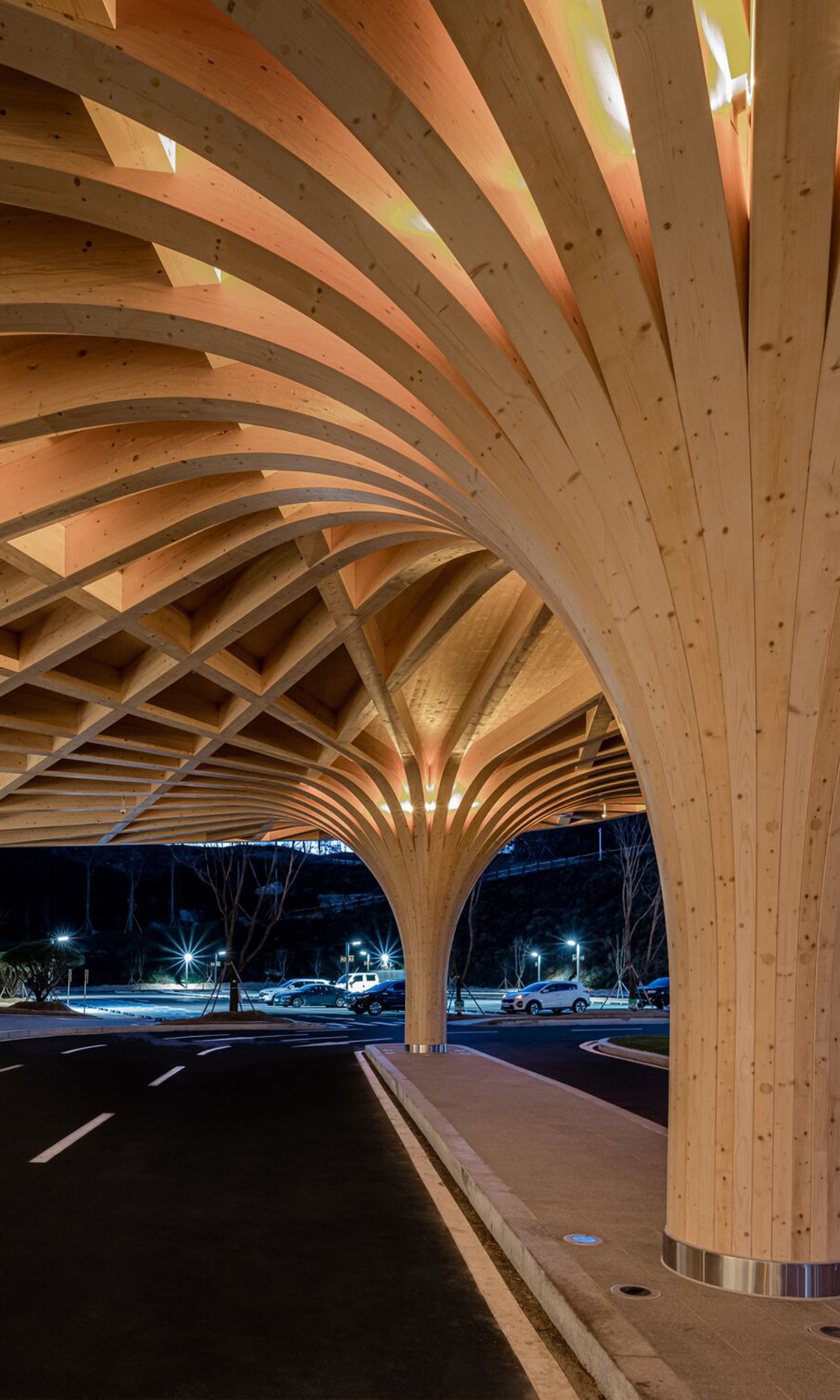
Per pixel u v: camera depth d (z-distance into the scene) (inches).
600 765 906.7
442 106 197.5
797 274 193.6
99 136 240.2
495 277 216.1
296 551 508.1
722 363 209.3
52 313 291.6
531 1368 211.8
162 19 203.5
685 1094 255.0
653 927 2549.2
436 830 894.4
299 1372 209.0
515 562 322.7
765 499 220.1
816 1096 240.8
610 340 216.1
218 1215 344.8
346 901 3673.7
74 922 3400.6
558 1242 280.1
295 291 255.4
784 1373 189.9
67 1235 316.5
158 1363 212.8
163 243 254.7
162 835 1353.3
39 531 457.7
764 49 167.2
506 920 3321.9
